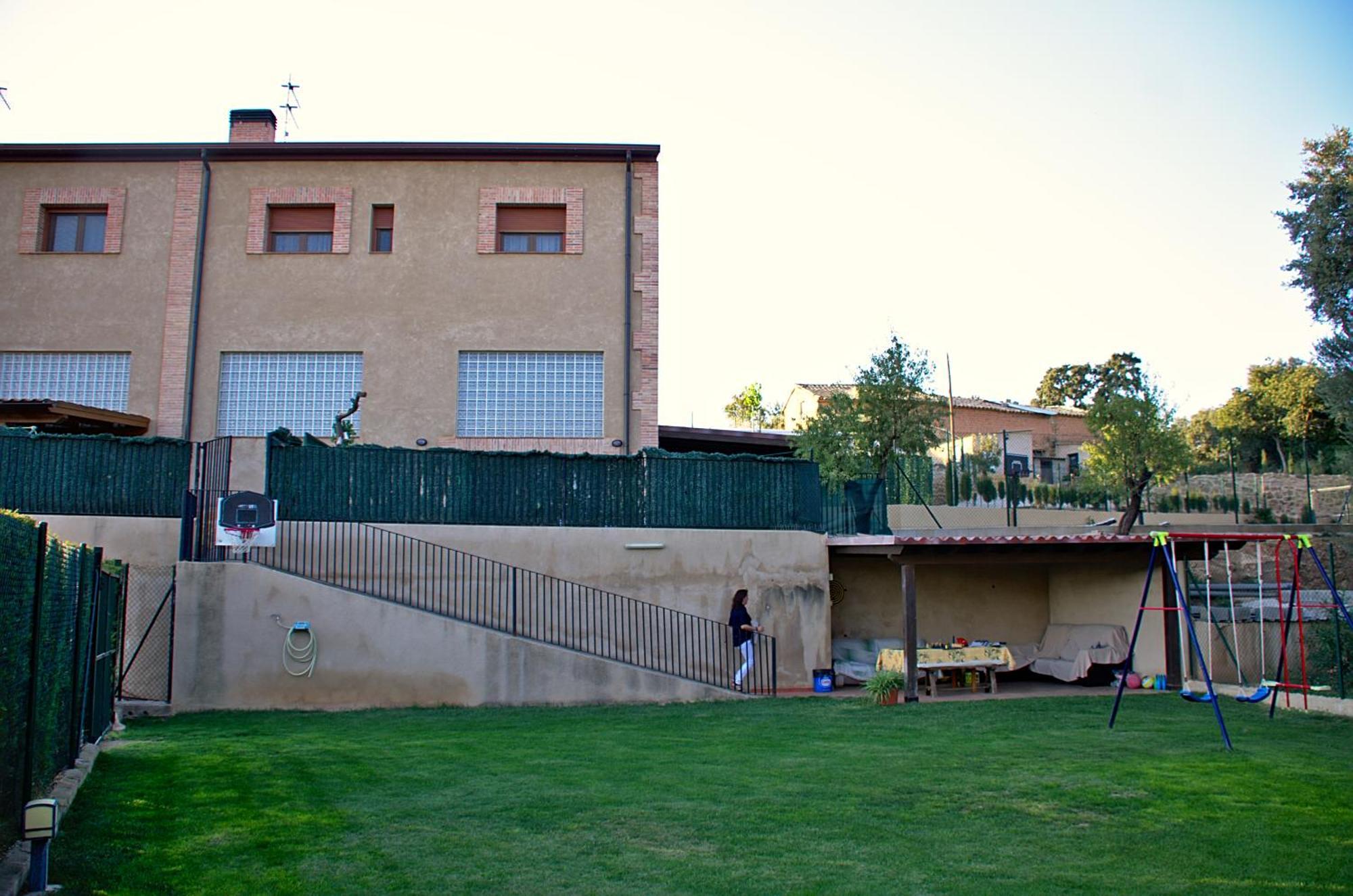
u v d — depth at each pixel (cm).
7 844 626
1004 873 686
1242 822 817
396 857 707
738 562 1778
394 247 2142
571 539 1739
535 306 2130
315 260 2138
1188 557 1769
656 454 1789
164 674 1569
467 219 2156
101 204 2156
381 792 909
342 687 1561
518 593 1712
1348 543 2194
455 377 2102
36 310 2116
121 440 1681
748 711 1486
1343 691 1434
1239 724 1327
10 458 1669
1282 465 4378
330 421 2097
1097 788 932
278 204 2166
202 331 2114
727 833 779
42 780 736
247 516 1587
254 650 1555
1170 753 1109
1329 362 1961
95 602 1021
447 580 1694
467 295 2130
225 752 1101
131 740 1198
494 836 764
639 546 1750
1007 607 2050
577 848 736
